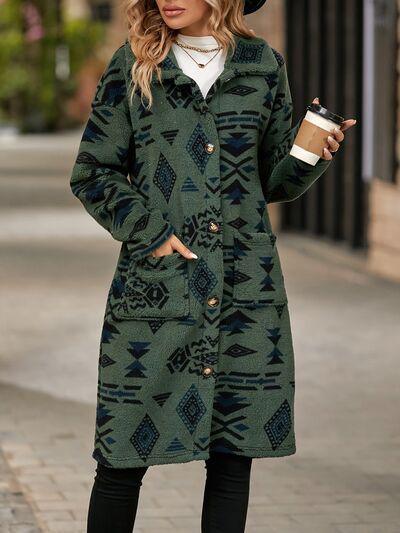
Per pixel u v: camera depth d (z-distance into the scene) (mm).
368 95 14633
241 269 4371
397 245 14609
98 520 4477
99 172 4414
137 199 4324
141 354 4328
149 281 4316
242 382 4387
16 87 52938
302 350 10664
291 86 19000
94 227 20719
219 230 4344
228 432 4406
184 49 4430
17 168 34094
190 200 4344
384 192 14891
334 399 8883
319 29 17688
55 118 54312
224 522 4488
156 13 4422
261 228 4418
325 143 4316
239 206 4379
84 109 57125
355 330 11609
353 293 13836
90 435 7824
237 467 4504
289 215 19016
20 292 13742
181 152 4352
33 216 22422
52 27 53469
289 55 19000
